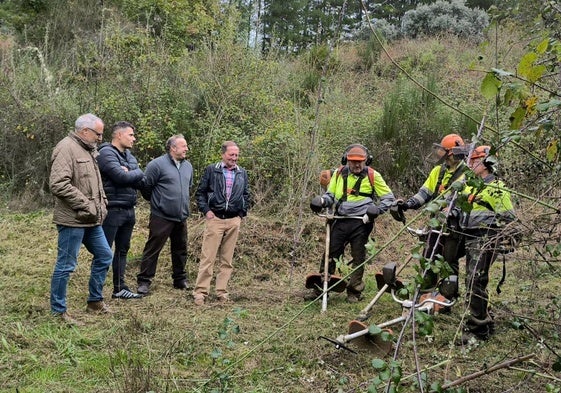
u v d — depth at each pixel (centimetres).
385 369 263
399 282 420
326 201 631
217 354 386
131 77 1090
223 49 1109
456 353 488
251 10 1321
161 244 659
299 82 1238
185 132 1034
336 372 465
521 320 370
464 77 1229
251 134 1037
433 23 1695
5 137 1069
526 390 412
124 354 468
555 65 303
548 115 285
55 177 520
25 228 890
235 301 656
